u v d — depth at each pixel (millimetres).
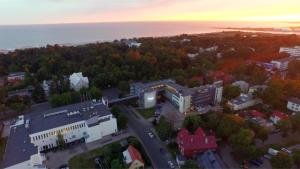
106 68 178625
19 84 156125
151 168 80562
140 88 135000
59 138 92125
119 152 87188
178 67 193875
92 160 85562
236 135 86750
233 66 193000
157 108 128375
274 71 184375
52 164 83375
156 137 100750
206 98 130000
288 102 123438
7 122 115062
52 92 144500
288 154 78875
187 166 73812
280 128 98125
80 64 194250
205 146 85500
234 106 121375
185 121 102000
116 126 104375
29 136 89250
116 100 132000
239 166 80375
